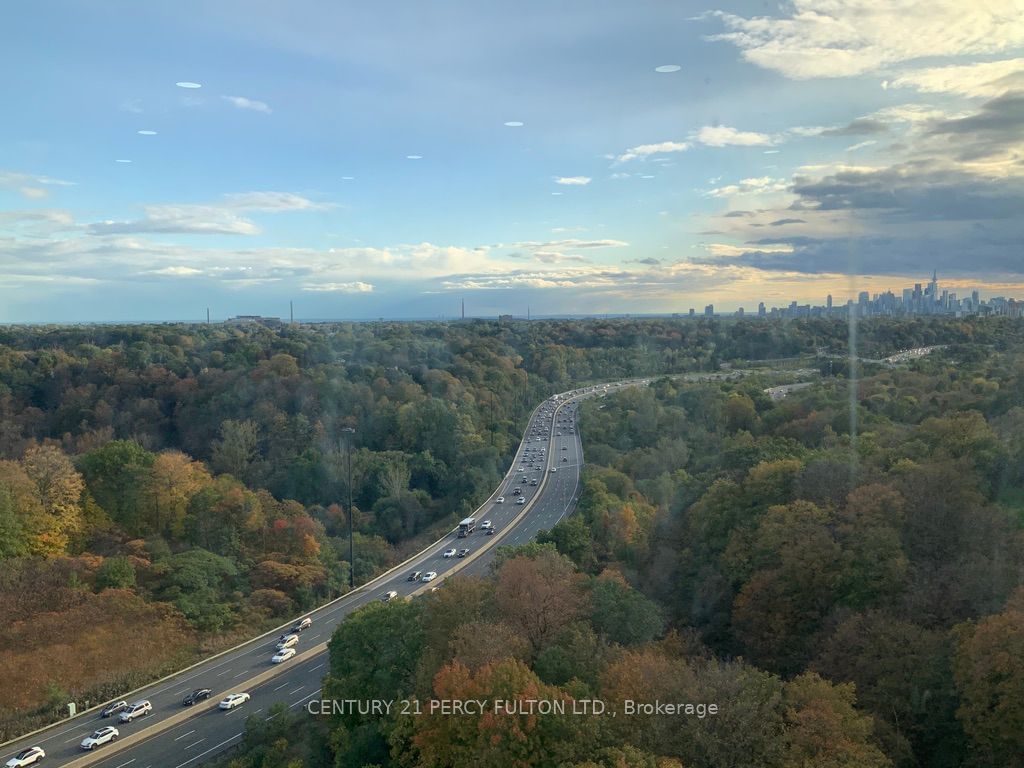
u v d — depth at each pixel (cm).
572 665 2948
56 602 5109
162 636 4962
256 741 3659
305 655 4856
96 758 3694
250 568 6119
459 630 3155
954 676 2659
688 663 3166
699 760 2319
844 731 2361
